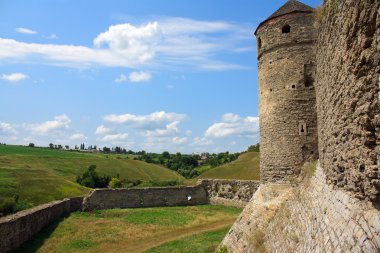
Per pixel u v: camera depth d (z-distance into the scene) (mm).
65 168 69438
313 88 15016
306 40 15305
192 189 35812
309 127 14828
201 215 29453
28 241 19594
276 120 15453
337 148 8086
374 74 5328
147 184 58562
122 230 24000
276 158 15266
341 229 6531
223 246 15664
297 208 11109
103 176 63594
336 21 7547
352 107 6523
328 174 9367
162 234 23219
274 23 16047
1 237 15883
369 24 5250
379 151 5422
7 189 33125
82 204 32688
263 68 16391
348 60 6434
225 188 34562
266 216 13875
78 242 20609
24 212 20719
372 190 5766
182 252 18250
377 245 4949
